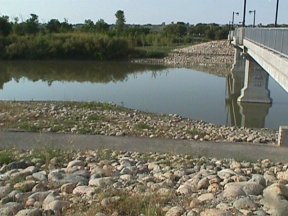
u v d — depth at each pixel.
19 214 6.02
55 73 58.03
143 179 8.20
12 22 85.12
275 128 24.70
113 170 9.22
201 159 11.37
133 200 6.31
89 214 5.89
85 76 55.09
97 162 10.62
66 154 11.68
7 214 6.15
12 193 7.16
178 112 29.39
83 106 25.59
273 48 17.34
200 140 15.38
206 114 29.27
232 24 84.50
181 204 6.25
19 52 73.88
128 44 80.50
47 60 74.38
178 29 117.62
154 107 31.25
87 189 7.27
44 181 8.08
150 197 6.46
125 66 68.56
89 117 21.00
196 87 44.12
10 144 13.29
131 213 5.95
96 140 14.14
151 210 5.87
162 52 81.38
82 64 70.69
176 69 64.12
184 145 13.76
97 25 96.50
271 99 34.72
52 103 26.89
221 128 21.17
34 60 73.88
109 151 12.50
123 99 35.34
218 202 6.09
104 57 77.12
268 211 5.52
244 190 6.44
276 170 9.65
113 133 16.73
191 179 7.95
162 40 97.88
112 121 20.28
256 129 22.30
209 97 37.31
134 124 19.61
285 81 13.33
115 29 98.19
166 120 22.67
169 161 10.89
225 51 80.88
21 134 14.73
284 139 14.22
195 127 20.50
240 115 29.44
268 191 5.86
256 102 33.66
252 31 29.19
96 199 6.59
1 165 10.40
